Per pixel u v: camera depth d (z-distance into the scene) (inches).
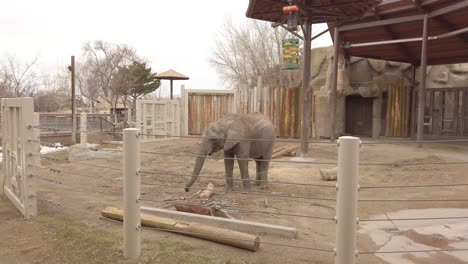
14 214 240.5
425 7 562.6
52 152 565.6
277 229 200.7
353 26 654.5
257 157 316.5
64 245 185.9
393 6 595.8
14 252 180.1
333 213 250.5
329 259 170.4
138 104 679.7
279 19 569.6
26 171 229.9
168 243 185.0
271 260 167.6
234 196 291.1
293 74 1325.0
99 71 1859.0
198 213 226.4
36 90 1630.2
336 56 674.8
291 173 403.5
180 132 776.9
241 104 791.7
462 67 841.5
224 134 292.7
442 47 694.5
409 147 600.7
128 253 168.1
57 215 237.6
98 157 500.7
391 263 172.2
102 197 288.0
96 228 210.8
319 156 528.4
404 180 372.5
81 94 2016.5
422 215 252.1
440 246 195.0
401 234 213.8
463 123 727.1
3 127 286.7
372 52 788.6
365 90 815.1
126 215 167.0
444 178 377.7
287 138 761.6
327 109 790.5
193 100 786.2
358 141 129.0
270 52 1481.3
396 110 809.5
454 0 522.6
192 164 459.8
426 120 793.6
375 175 398.6
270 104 772.0
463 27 594.9
